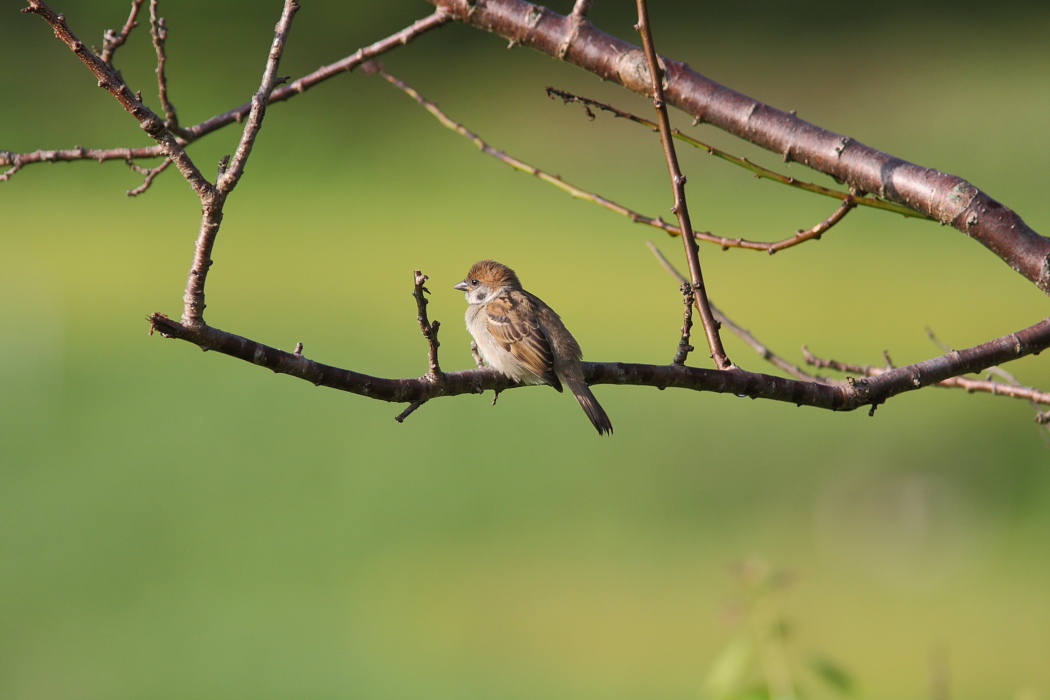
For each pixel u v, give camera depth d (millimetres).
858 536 13273
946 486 13852
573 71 30953
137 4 3564
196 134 5023
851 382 4195
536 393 17266
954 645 10734
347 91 30969
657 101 4164
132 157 4969
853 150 4805
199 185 3328
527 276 22359
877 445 15414
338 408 16703
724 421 16453
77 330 19281
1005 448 15195
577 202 25922
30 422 15953
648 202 25234
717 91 5074
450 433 15992
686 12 32750
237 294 21641
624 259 23094
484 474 14781
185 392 16984
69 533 13055
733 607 4504
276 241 24625
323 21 31203
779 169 26203
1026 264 4473
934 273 21484
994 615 11336
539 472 14875
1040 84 27828
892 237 23469
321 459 15180
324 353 18219
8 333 18359
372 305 21062
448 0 5305
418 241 24891
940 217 4598
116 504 13617
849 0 31672
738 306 20062
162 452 15203
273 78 3449
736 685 4363
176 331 3461
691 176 26266
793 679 4344
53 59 29500
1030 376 17141
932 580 12195
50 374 17344
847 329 18953
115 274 22562
